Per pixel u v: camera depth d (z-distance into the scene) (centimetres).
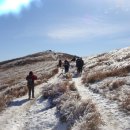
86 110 1520
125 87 2047
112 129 1252
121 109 1540
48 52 12656
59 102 1958
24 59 10912
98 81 2638
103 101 1800
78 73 4059
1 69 10181
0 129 1706
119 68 3005
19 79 5472
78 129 1318
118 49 6644
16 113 2061
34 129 1619
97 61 5131
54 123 1612
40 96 2525
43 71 5856
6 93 3316
